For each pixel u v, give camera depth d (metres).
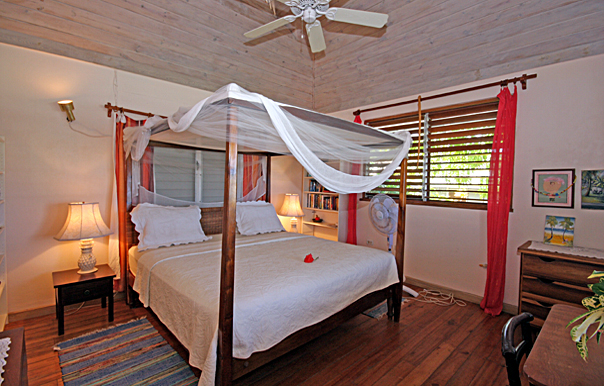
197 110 1.63
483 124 3.14
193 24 3.09
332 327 2.11
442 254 3.40
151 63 3.16
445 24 3.00
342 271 2.24
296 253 2.72
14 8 2.37
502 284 2.81
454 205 3.31
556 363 0.97
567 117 2.56
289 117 1.72
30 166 2.62
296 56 4.11
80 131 2.83
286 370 1.95
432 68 3.36
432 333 2.47
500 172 2.81
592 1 2.31
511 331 1.01
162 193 3.26
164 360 2.02
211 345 1.51
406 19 3.19
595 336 1.13
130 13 2.74
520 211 2.82
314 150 2.24
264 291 1.79
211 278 2.01
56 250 2.77
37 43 2.57
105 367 1.93
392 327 2.57
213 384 1.48
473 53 3.02
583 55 2.47
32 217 2.65
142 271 2.54
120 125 2.85
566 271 2.25
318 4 1.98
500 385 1.84
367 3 3.28
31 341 2.24
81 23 2.62
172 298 2.01
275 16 3.47
